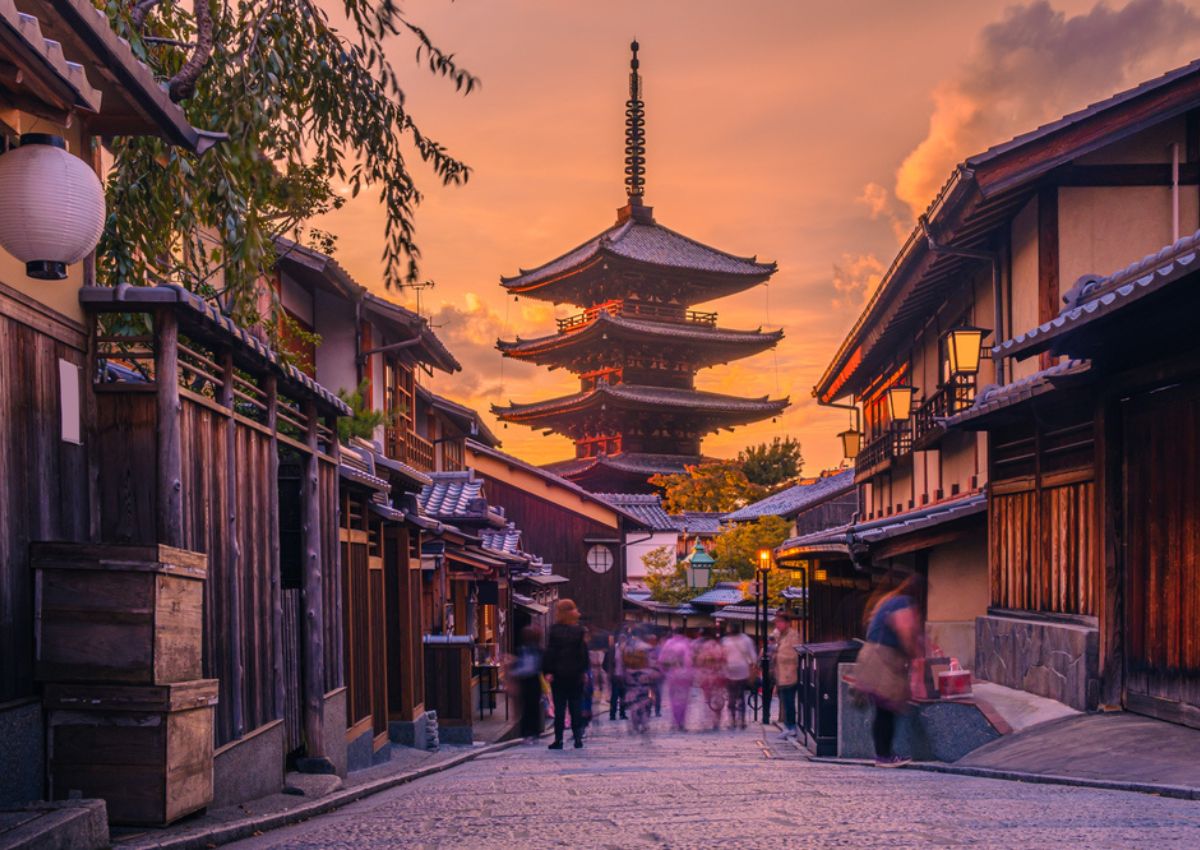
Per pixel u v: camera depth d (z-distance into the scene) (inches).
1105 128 566.6
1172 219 580.7
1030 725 418.9
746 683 843.4
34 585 233.9
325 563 425.4
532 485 1720.0
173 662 240.4
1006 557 543.8
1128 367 398.6
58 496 253.6
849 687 479.8
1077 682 426.6
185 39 366.6
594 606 1700.3
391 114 330.6
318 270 796.6
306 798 328.8
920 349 962.1
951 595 636.1
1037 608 497.7
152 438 272.2
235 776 302.2
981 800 257.6
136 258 343.3
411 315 922.7
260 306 431.8
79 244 210.5
